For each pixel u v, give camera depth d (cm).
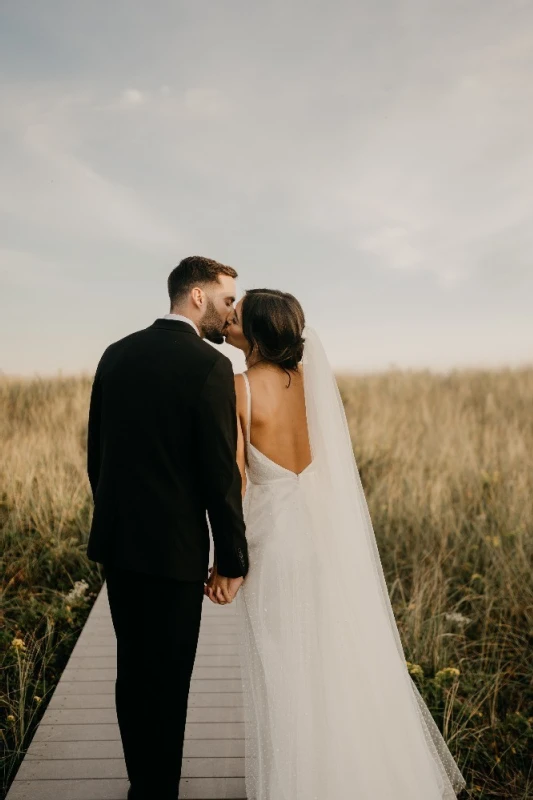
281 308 208
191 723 268
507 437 820
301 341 215
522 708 337
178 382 181
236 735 260
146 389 182
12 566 462
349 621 208
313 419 218
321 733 196
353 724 198
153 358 185
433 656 356
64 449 716
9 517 531
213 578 204
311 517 212
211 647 340
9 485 595
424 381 1414
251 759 210
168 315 202
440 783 220
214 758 245
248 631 207
